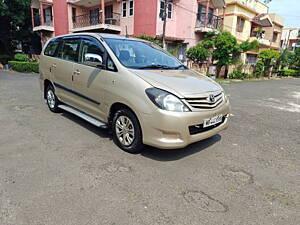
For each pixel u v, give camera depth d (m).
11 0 18.95
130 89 2.81
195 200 2.16
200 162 2.94
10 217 1.83
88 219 1.85
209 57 15.02
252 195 2.30
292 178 2.68
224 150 3.38
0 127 3.81
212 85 3.14
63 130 3.80
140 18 14.66
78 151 3.05
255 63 21.97
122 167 2.69
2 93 6.84
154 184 2.39
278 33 27.89
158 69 3.30
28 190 2.17
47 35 20.77
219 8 17.97
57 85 4.37
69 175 2.47
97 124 3.37
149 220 1.87
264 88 12.36
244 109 6.41
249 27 21.22
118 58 3.15
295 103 7.83
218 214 1.99
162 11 14.32
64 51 4.26
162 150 3.21
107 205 2.03
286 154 3.37
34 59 19.88
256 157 3.21
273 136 4.15
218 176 2.62
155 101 2.56
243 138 3.96
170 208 2.03
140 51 3.66
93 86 3.39
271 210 2.08
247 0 20.41
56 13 19.27
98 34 3.69
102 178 2.44
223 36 14.11
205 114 2.70
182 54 15.97
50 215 1.87
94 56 3.46
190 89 2.71
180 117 2.51
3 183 2.26
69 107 4.29
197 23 16.17
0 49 22.33
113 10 16.66
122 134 3.11
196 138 2.72
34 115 4.59
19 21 19.78
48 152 2.98
